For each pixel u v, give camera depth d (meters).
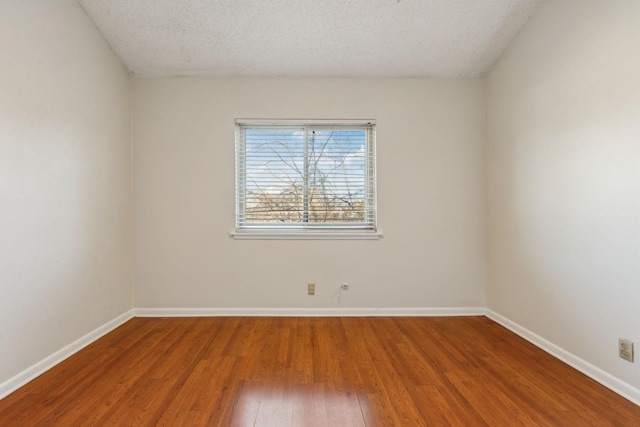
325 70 3.04
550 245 2.29
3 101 1.78
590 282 1.96
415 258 3.13
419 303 3.13
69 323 2.27
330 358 2.22
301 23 2.54
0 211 1.77
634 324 1.70
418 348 2.38
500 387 1.85
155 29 2.59
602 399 1.73
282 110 3.11
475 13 2.46
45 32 2.07
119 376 1.96
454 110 3.13
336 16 2.49
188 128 3.08
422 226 3.13
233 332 2.68
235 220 3.11
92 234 2.52
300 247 3.10
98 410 1.62
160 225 3.08
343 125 3.18
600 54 1.88
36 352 1.99
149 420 1.55
